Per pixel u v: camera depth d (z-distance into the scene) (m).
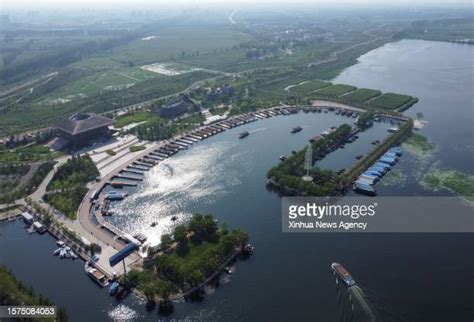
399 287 178.12
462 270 188.12
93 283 186.88
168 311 169.75
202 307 171.25
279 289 179.50
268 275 188.12
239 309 169.62
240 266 194.62
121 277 186.50
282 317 164.75
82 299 177.50
